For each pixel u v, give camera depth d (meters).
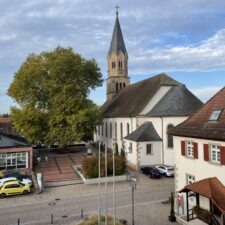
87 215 26.44
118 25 75.19
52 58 55.53
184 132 27.31
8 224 24.86
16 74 56.00
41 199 31.69
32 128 52.47
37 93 56.56
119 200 30.30
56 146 65.69
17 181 33.94
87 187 35.91
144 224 23.98
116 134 59.38
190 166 26.77
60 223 24.83
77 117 50.94
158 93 49.47
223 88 28.00
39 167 46.81
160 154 45.12
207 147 24.48
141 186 35.38
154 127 46.22
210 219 21.81
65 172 43.38
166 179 38.53
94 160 39.19
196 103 46.09
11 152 43.16
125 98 63.19
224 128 23.16
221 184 22.62
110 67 76.00
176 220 24.52
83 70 56.97
